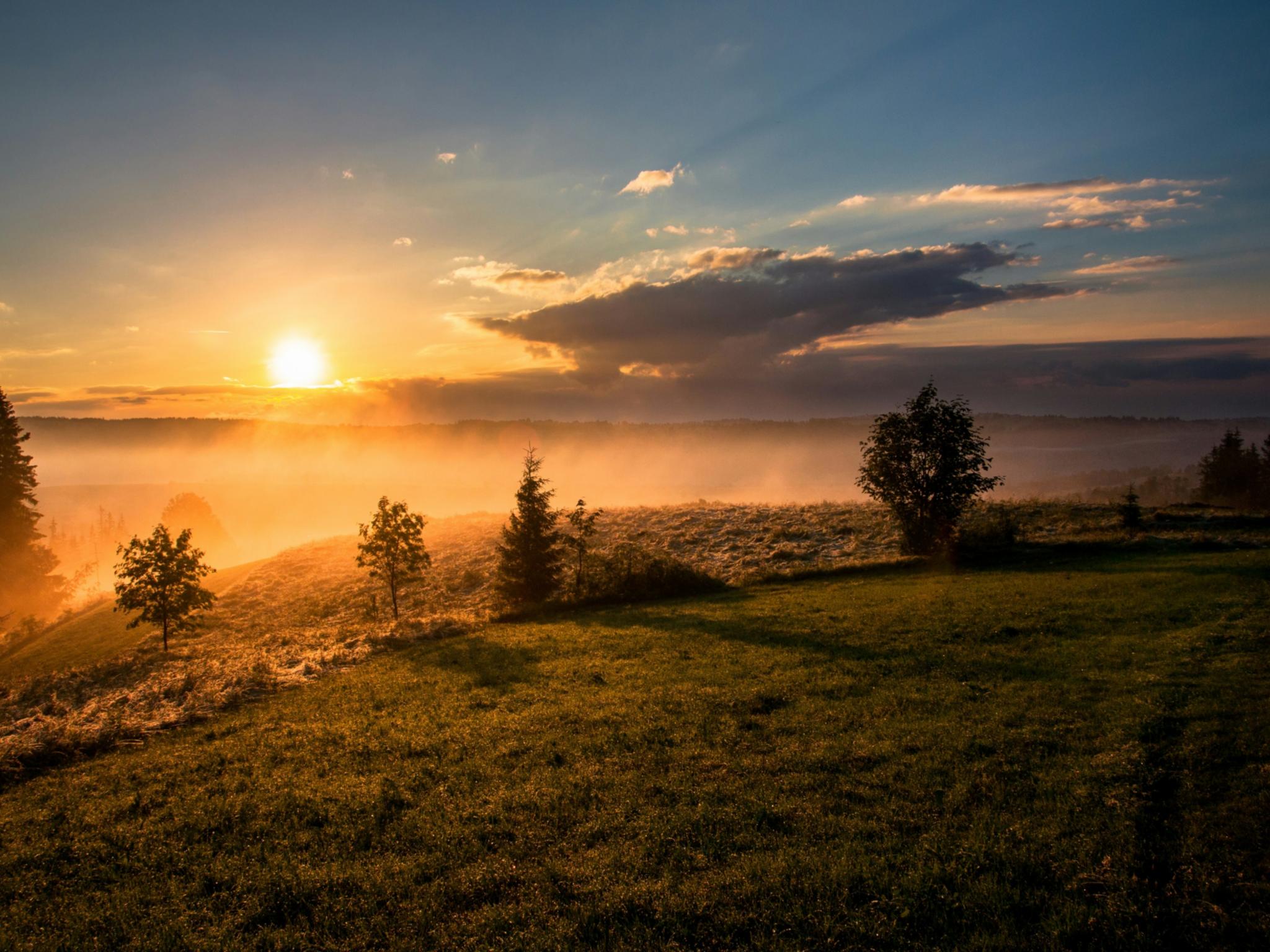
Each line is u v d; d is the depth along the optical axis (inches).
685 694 658.2
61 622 2149.4
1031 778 424.8
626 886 349.7
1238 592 821.9
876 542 1609.3
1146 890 309.0
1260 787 372.5
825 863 355.3
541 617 1256.2
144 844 435.5
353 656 999.0
